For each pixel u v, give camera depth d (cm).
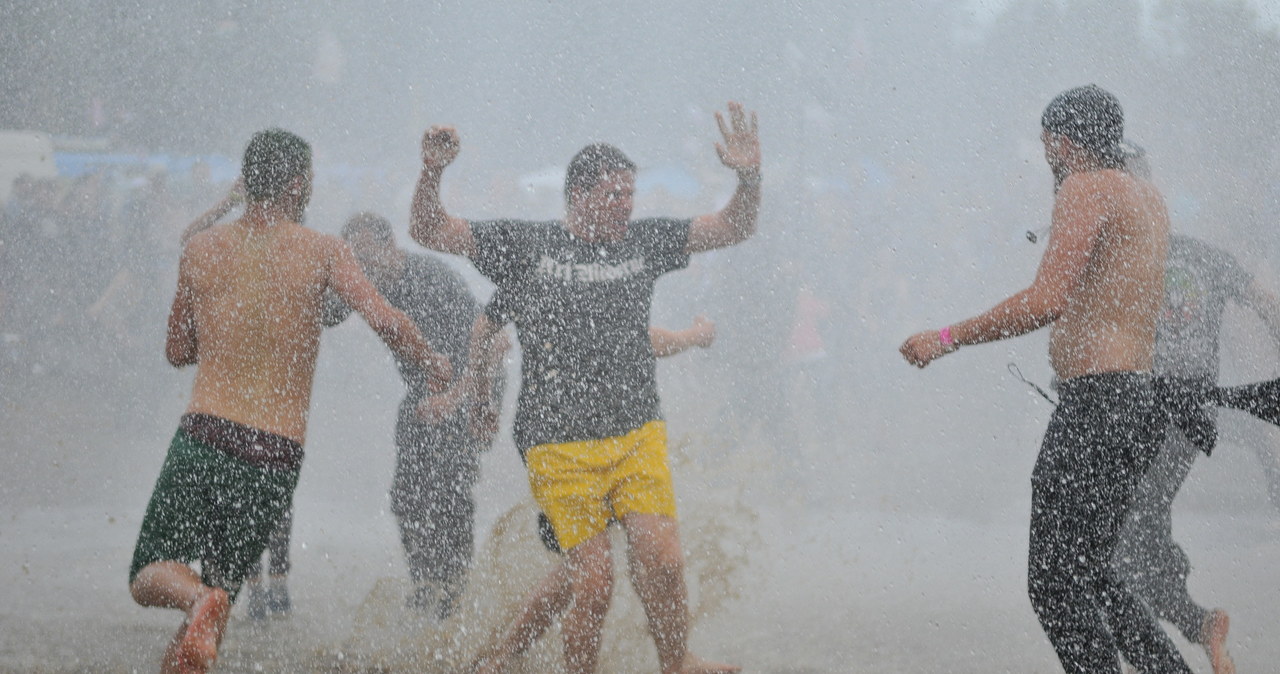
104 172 2080
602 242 1004
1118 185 884
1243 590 1206
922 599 1153
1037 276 874
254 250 955
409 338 966
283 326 943
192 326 970
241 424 924
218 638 831
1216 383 1134
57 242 2027
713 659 995
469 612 1095
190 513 912
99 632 1058
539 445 965
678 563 952
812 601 1135
